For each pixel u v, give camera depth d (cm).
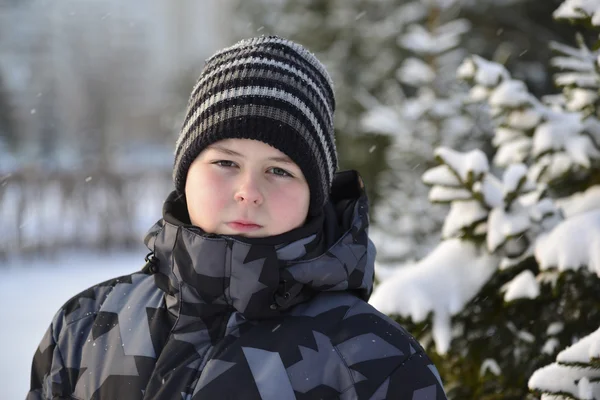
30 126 1972
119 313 131
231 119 120
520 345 166
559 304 162
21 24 2269
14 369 508
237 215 118
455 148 387
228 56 128
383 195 442
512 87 178
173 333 121
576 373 131
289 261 117
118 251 1067
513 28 516
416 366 113
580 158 166
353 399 109
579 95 168
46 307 729
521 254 156
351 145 511
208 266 116
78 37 2453
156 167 1306
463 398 173
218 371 113
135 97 2791
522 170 157
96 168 1161
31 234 1024
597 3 149
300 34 576
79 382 127
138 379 120
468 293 157
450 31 414
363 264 122
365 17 547
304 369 111
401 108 403
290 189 120
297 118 121
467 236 162
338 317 118
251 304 116
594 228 145
